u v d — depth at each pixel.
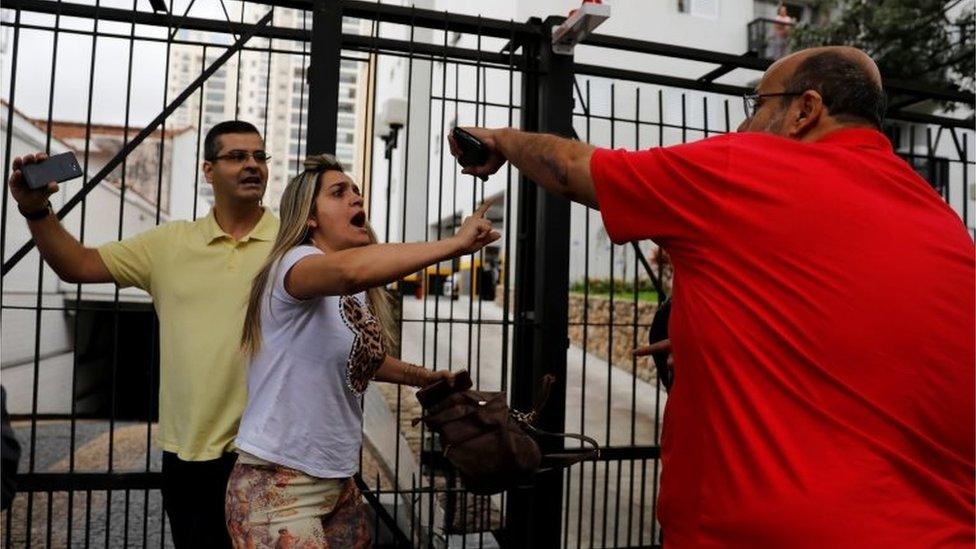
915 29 9.14
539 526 2.69
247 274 2.18
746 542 1.07
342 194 1.81
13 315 9.73
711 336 1.16
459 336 9.74
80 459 5.25
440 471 3.27
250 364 1.75
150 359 2.63
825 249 1.09
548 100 2.77
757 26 13.16
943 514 1.05
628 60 11.80
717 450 1.13
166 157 23.91
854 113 1.28
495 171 1.59
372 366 1.82
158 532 3.63
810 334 1.08
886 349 1.05
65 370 11.85
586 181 1.31
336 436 1.73
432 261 1.53
